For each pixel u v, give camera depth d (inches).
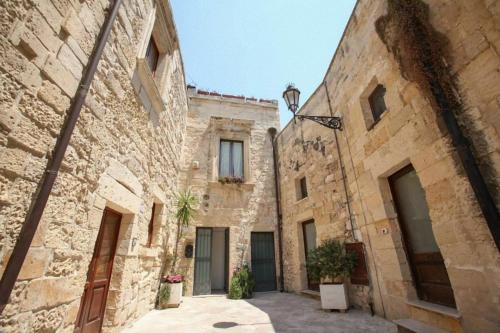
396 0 125.8
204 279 278.7
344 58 203.0
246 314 177.5
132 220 140.2
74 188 86.1
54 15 73.2
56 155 73.0
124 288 132.3
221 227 304.0
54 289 76.6
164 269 234.5
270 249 314.2
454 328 101.3
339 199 208.8
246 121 358.0
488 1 90.5
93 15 91.4
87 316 109.4
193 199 270.4
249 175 333.4
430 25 111.0
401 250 141.3
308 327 141.2
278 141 353.7
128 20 123.1
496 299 86.0
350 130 193.0
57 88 74.6
